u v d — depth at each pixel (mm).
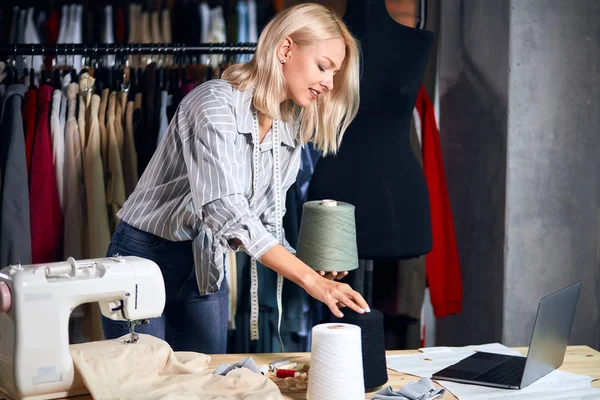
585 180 3258
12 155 2875
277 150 2189
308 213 1936
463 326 3631
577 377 1952
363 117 2867
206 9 3695
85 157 3002
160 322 2199
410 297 3289
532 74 3172
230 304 3199
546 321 1885
